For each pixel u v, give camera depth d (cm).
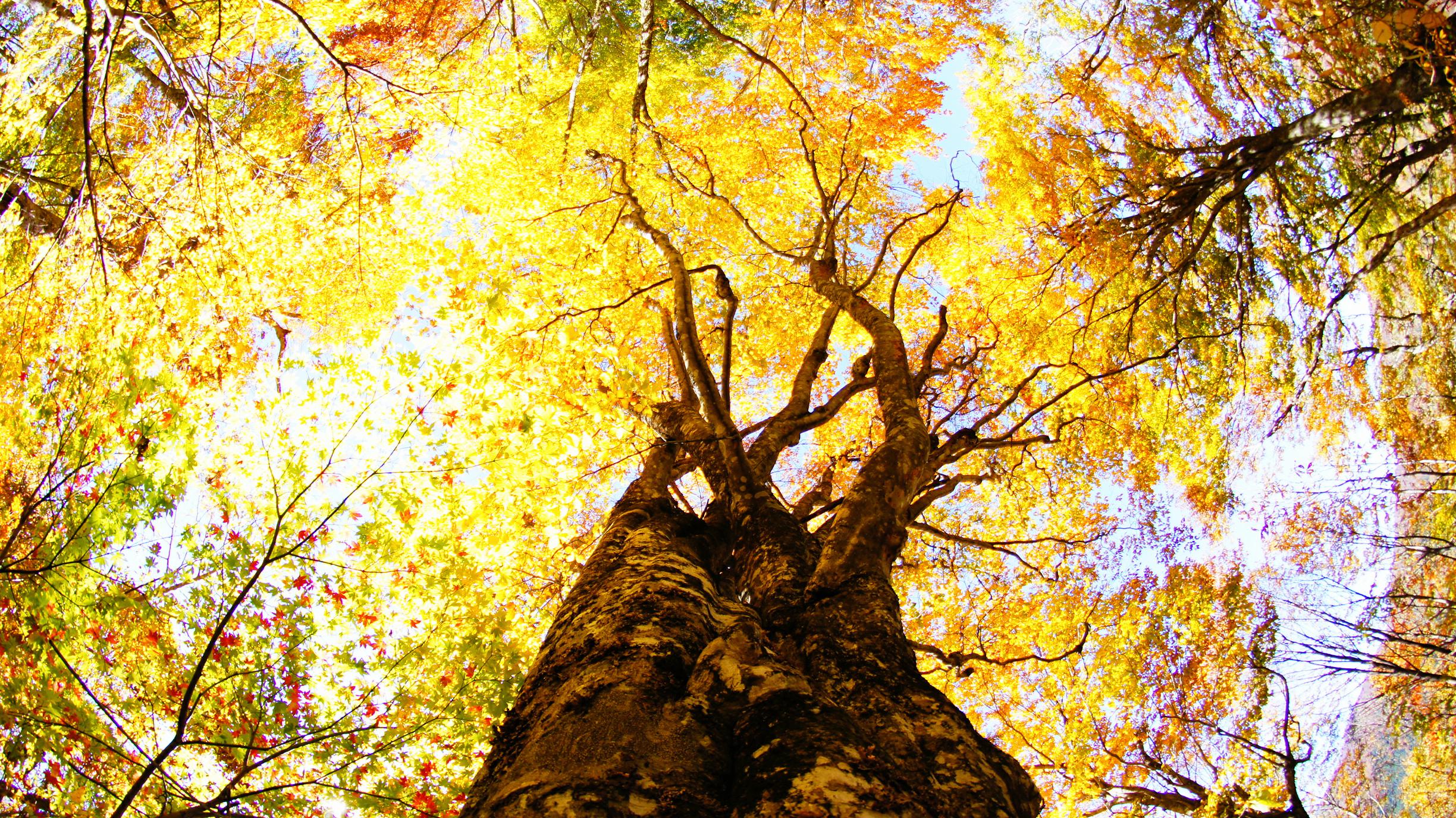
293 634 471
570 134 1037
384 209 993
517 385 588
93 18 766
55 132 842
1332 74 866
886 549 414
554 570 690
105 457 473
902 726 249
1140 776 1102
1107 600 1180
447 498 555
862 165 1120
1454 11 665
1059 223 1175
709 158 1225
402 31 1121
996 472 1016
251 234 896
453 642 497
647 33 1034
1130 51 1051
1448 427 1038
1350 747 1255
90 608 448
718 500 523
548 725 235
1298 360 1111
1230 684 1153
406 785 465
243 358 866
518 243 941
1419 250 950
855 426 1223
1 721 411
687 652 274
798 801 180
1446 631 1086
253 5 920
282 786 409
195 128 871
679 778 200
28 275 736
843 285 864
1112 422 1199
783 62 1312
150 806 461
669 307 941
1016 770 247
